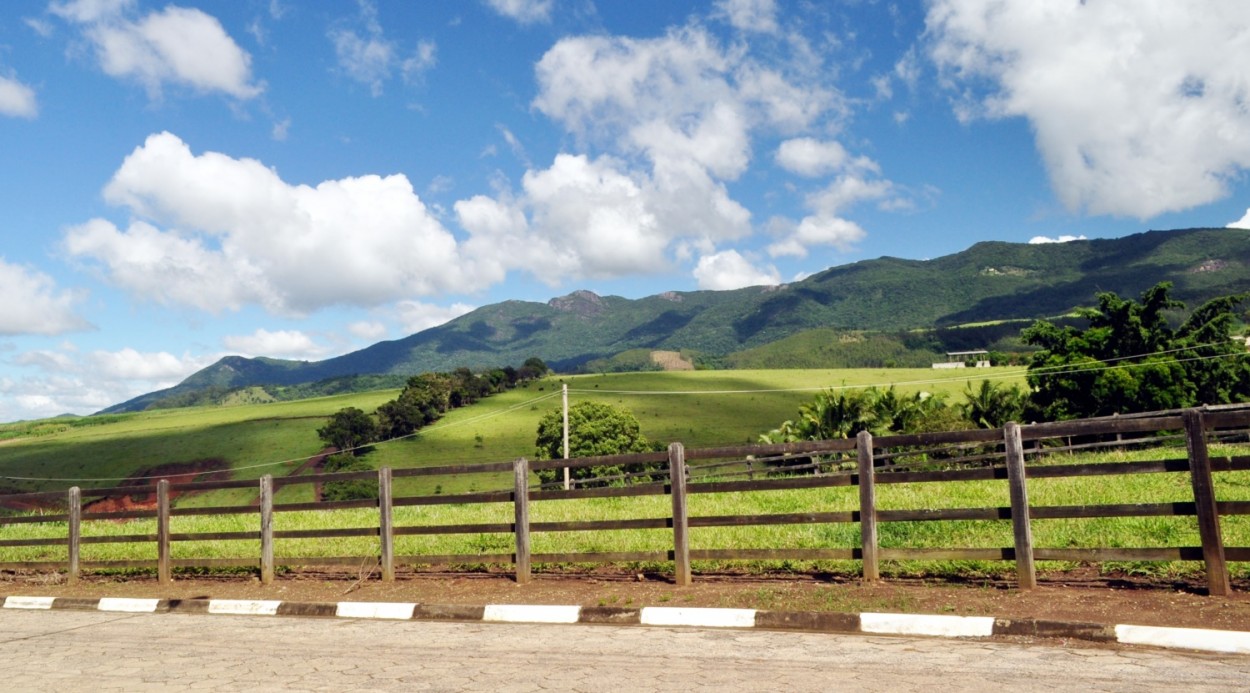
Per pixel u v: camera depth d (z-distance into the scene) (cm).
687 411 11388
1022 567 846
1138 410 5075
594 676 667
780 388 13062
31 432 12769
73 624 1019
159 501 1255
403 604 977
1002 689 587
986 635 744
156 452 10569
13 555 1689
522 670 696
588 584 1024
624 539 1344
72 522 1317
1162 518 1137
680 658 714
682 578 974
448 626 903
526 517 1058
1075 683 595
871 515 912
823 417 4919
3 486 9544
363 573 1143
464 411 11619
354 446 9819
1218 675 600
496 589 1036
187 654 818
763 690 607
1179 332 5478
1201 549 780
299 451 10119
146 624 995
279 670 733
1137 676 606
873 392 4950
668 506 1755
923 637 756
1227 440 2177
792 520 941
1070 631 721
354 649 808
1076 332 5591
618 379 14700
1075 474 832
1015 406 5222
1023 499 848
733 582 973
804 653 712
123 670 760
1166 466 802
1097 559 820
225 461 9981
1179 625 702
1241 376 5344
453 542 1443
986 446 2883
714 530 1359
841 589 896
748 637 782
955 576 924
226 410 14438
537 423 10688
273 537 1183
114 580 1305
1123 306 5388
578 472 5641
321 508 1166
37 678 743
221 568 1316
